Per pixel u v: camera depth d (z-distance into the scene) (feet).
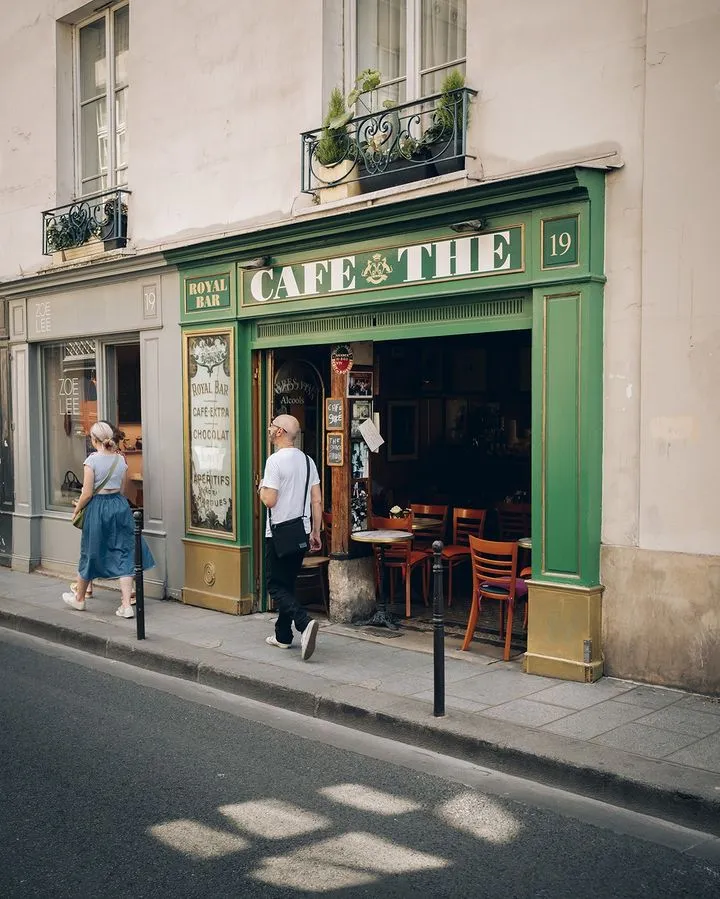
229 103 29.45
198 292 29.86
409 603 28.35
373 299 24.81
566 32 21.22
